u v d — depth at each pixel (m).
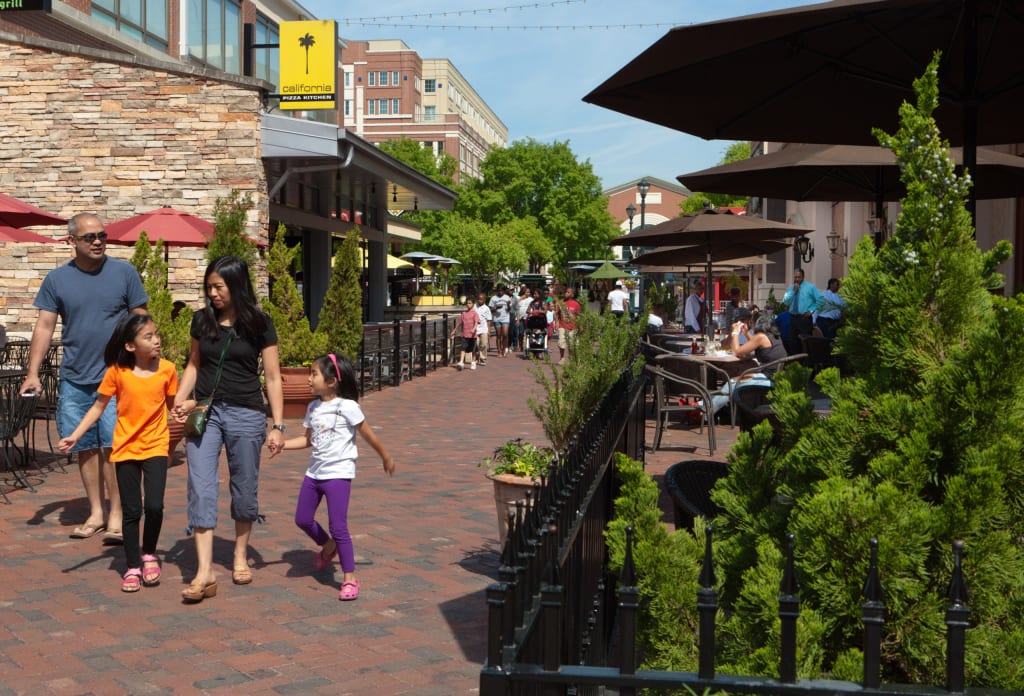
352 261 14.87
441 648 4.52
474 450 10.36
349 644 4.57
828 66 5.03
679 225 14.63
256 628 4.78
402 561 5.99
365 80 108.19
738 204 61.75
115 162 15.88
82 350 6.40
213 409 5.40
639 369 6.35
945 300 2.87
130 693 3.96
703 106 5.42
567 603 2.71
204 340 5.40
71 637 4.61
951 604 1.91
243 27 28.23
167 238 12.67
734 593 3.09
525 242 67.31
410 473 8.95
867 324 3.03
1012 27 4.73
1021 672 2.42
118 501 6.39
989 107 5.46
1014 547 2.57
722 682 1.94
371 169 18.69
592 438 3.64
